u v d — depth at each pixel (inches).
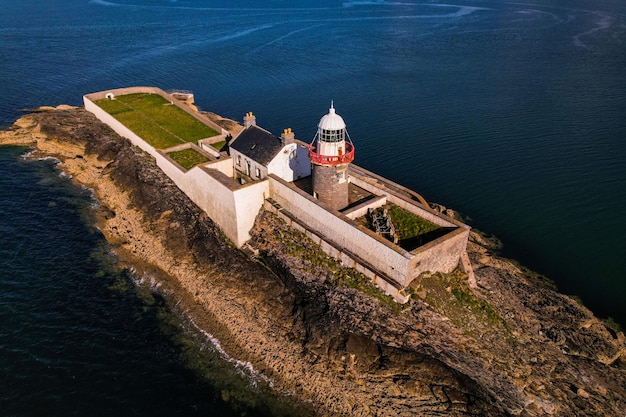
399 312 1405.0
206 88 3752.5
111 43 5300.2
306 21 6663.4
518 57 4392.2
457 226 1539.1
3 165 2546.8
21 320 1576.0
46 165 2566.4
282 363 1422.2
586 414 1244.5
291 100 3440.0
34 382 1380.4
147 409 1327.5
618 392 1316.4
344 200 1718.8
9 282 1733.5
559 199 2191.2
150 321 1598.2
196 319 1598.2
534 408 1250.6
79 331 1549.0
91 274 1791.3
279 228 1763.0
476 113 3083.2
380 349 1364.4
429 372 1317.7
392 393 1309.1
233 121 2997.0
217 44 5231.3
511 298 1579.7
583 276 1788.9
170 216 2038.6
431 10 7554.1
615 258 1865.2
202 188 1950.1
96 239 1980.8
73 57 4682.6
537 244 1946.4
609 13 6589.6
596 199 2177.7
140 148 2438.5
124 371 1427.2
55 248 1916.8
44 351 1475.1
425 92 3508.9
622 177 2320.4
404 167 2463.1
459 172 2415.1
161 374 1423.5
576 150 2568.9
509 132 2797.7
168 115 2760.8
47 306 1638.8
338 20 6702.8
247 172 1964.8
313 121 3056.1
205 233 1907.0
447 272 1535.4
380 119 3036.4
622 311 1651.1
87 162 2536.9
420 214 1656.0
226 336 1531.7
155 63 4463.6
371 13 7347.4
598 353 1435.8
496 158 2527.1
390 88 3622.0
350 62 4392.2
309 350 1423.5
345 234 1547.7
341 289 1497.3
